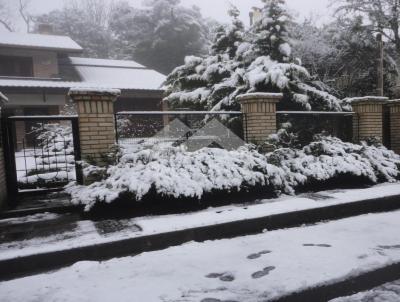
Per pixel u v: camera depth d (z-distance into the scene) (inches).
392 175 245.4
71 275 117.9
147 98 762.8
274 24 347.9
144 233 141.6
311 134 267.0
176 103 411.8
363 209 189.9
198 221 155.8
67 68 805.9
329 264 118.5
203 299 98.1
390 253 127.6
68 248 127.6
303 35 420.8
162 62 1201.4
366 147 259.0
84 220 164.1
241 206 184.5
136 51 1212.5
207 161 198.1
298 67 312.2
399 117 307.3
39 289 108.6
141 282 111.0
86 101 192.7
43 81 677.9
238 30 417.1
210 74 383.2
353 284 109.9
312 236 151.6
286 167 220.2
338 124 278.1
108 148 198.1
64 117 198.7
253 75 308.7
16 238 138.3
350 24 459.2
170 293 102.5
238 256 130.7
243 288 103.7
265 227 163.6
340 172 227.0
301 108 332.2
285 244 142.3
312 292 103.0
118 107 735.7
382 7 465.1
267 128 242.1
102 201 168.9
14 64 709.3
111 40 1334.9
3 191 182.9
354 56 456.4
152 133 232.5
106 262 128.8
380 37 453.7
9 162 195.8
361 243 139.9
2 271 118.9
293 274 111.6
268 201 194.4
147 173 174.7
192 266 122.6
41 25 919.0
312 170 220.5
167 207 180.1
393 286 113.7
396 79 478.0
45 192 208.1
